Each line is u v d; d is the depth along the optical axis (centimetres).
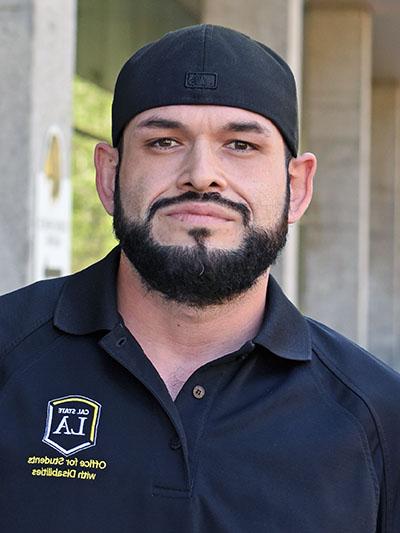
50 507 187
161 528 186
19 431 192
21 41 469
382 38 1683
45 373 198
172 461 189
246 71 199
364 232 1373
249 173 198
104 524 186
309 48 1366
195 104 196
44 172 479
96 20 777
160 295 200
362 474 198
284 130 204
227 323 204
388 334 1964
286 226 208
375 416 204
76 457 189
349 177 1352
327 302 1348
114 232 207
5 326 207
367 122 1398
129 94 202
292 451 194
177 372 204
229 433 193
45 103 480
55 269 487
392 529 203
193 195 195
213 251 195
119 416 193
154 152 198
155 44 205
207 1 898
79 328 202
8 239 467
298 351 206
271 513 189
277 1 895
